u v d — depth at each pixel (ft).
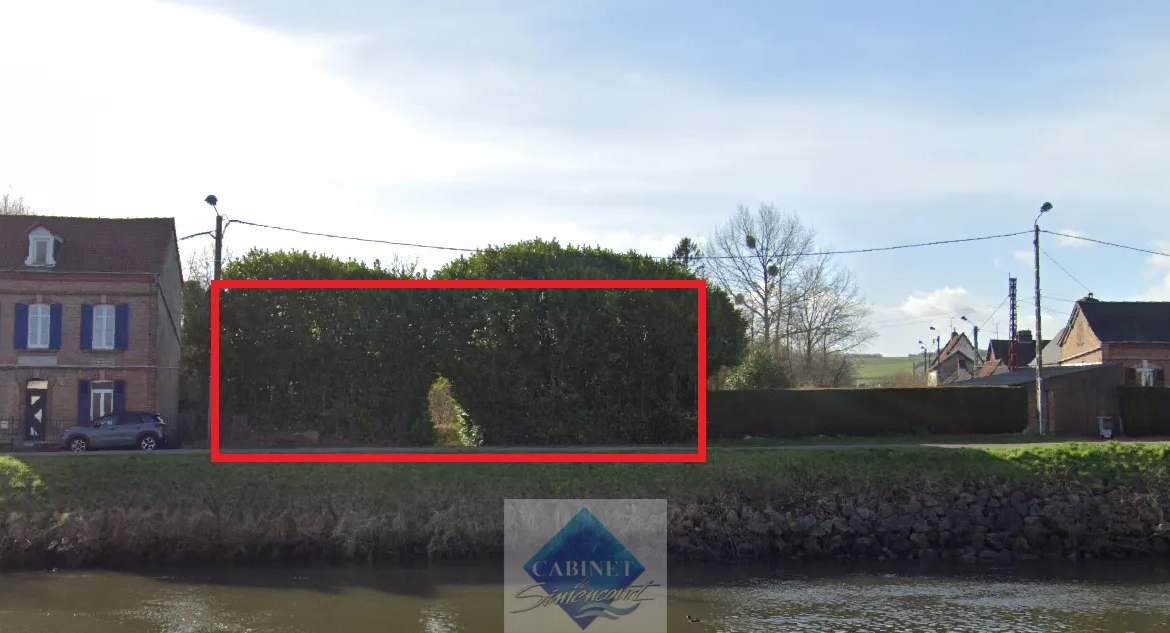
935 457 88.63
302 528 75.66
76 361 118.93
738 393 112.88
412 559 74.95
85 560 73.36
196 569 72.02
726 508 80.59
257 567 72.79
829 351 206.90
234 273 106.32
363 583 67.51
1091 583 70.08
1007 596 65.51
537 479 82.33
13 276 118.21
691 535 78.07
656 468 85.10
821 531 80.07
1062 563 77.77
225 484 79.82
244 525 75.46
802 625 57.57
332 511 77.77
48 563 73.26
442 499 79.25
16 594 64.18
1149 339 179.63
